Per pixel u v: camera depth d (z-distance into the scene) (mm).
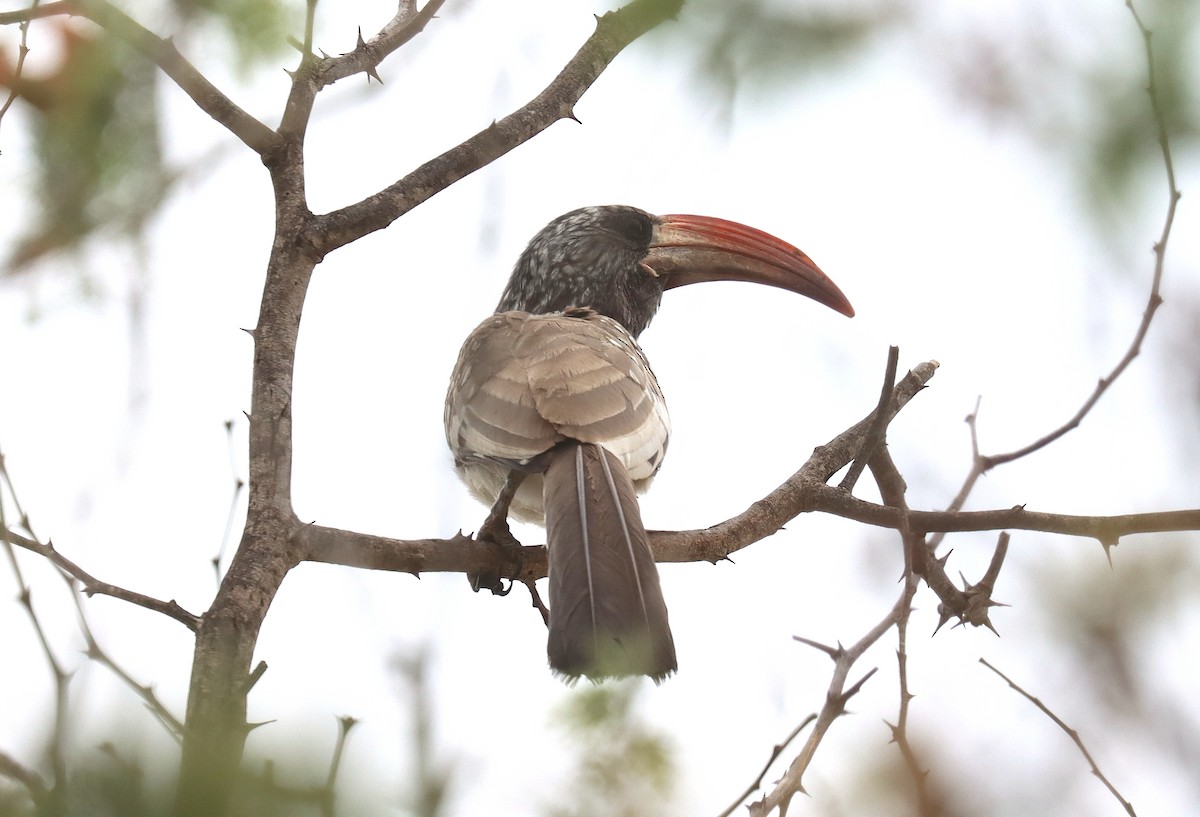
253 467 7582
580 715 5488
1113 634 7566
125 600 6719
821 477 9414
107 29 5879
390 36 8711
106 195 6211
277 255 8250
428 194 8555
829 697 7301
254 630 6867
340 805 4332
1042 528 8672
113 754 4250
